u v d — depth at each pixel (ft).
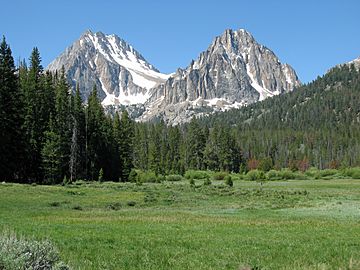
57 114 323.98
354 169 544.21
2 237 44.80
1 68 273.54
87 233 92.32
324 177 547.90
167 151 606.96
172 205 190.60
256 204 195.52
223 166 609.83
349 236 93.56
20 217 128.67
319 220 131.34
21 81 319.47
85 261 60.29
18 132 274.77
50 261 43.06
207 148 618.85
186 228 107.14
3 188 195.72
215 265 60.85
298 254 69.92
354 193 263.90
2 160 266.16
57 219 124.88
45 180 302.86
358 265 59.98
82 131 368.48
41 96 320.09
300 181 481.05
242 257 66.64
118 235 90.84
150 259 64.49
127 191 233.14
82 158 369.30
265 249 75.15
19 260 38.63
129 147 442.50
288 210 168.66
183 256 67.67
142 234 93.81
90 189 229.86
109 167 404.57
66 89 348.59
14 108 272.31
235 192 256.32
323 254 69.77
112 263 60.39
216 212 161.99
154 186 294.05
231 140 624.18
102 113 414.62
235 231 101.81
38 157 300.61
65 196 192.34
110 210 168.55
